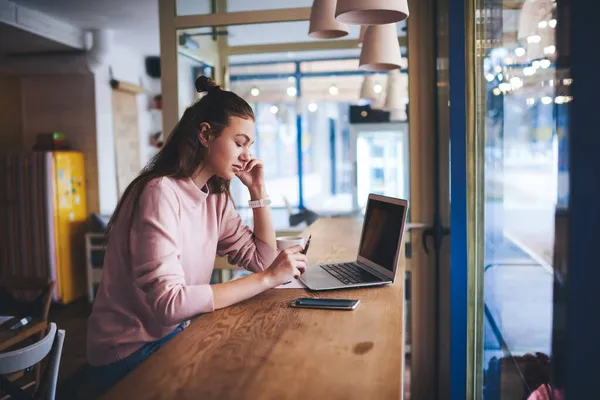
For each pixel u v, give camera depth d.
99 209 6.11
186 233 1.40
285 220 5.13
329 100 6.12
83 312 5.37
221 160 1.43
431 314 3.10
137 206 1.30
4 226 5.65
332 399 0.81
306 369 0.92
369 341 1.06
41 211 5.56
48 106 6.12
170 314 1.20
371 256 1.75
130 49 6.70
